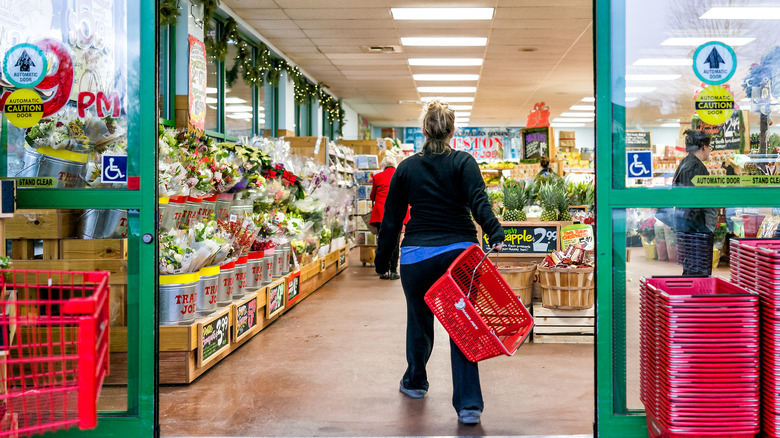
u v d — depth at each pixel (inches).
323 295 269.3
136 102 105.3
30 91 105.2
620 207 103.2
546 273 180.2
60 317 71.1
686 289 99.8
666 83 103.1
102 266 112.8
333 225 334.3
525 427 113.7
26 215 123.8
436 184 117.3
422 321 126.6
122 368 108.5
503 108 707.4
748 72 102.7
